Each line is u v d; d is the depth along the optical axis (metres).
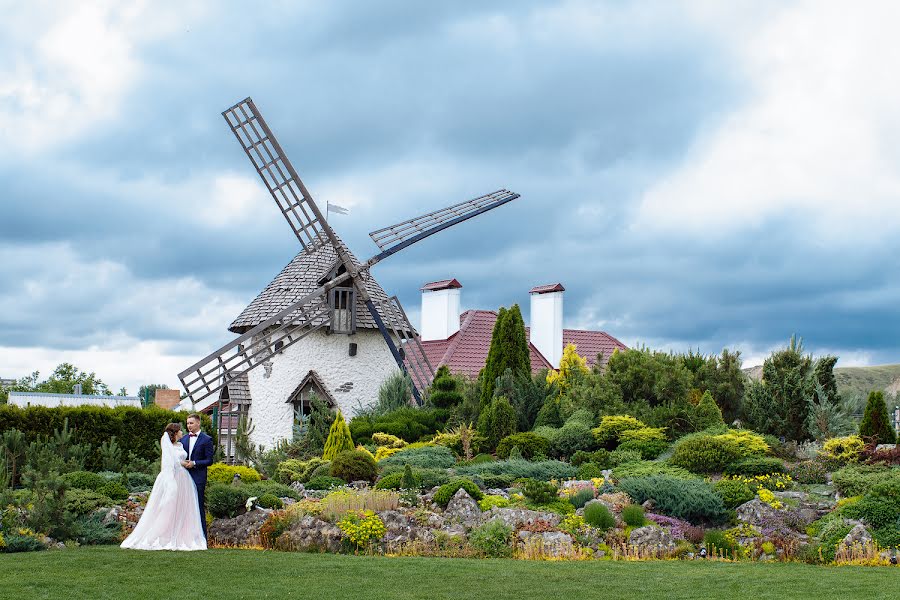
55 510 20.48
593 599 15.70
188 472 19.92
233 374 47.72
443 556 20.97
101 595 14.99
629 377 36.66
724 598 15.82
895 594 16.16
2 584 15.53
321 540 21.31
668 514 24.16
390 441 37.62
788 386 34.94
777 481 26.47
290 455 37.94
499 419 36.19
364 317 47.22
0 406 31.92
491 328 55.84
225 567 17.55
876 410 32.91
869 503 22.41
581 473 29.09
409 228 48.56
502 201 52.28
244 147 46.59
